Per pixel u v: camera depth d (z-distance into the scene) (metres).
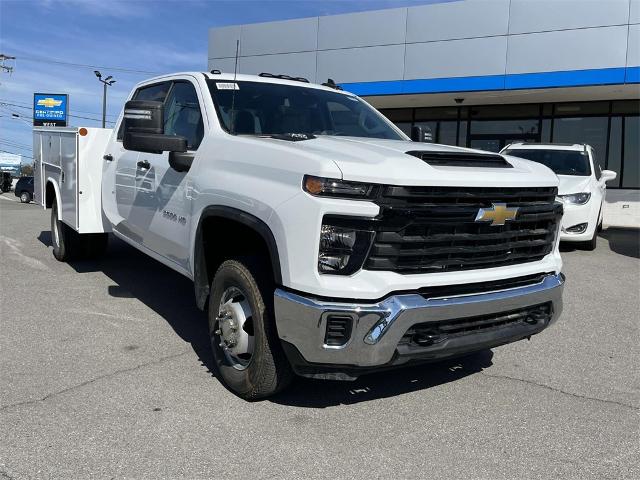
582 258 9.88
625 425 3.71
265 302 3.62
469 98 16.88
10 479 2.87
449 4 15.43
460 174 3.41
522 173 3.80
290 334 3.31
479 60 15.22
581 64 14.11
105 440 3.28
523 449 3.37
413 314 3.21
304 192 3.24
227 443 3.30
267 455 3.19
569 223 10.28
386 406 3.88
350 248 3.19
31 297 6.22
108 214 6.30
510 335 3.69
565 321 6.07
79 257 7.93
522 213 3.72
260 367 3.64
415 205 3.25
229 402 3.84
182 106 4.96
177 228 4.65
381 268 3.22
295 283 3.26
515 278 3.75
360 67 16.77
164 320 5.57
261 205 3.50
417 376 4.44
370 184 3.19
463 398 4.06
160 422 3.52
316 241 3.18
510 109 17.94
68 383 4.05
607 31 13.75
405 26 16.05
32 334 5.05
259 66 18.31
